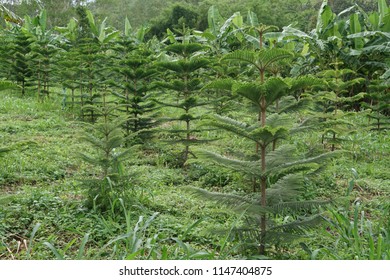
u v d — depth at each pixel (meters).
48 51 12.82
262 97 3.78
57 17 40.19
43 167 6.65
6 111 11.02
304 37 12.52
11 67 13.07
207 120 3.80
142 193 5.31
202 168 6.77
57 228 4.68
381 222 4.40
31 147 7.61
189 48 7.69
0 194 5.63
